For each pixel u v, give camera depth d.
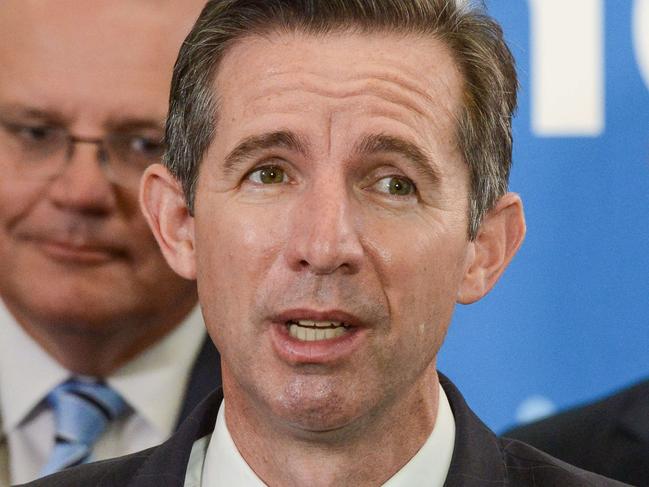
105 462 2.83
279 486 2.54
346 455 2.51
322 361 2.40
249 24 2.52
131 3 3.25
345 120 2.44
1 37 3.24
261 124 2.45
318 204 2.40
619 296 3.52
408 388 2.49
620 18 3.53
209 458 2.64
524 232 2.70
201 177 2.56
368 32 2.50
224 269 2.48
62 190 3.24
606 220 3.52
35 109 3.23
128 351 3.31
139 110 3.25
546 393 3.54
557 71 3.53
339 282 2.39
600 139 3.52
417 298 2.45
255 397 2.47
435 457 2.57
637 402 3.63
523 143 3.52
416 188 2.47
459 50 2.56
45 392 3.30
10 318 3.29
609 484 2.65
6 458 3.29
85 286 3.27
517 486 2.60
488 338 3.54
